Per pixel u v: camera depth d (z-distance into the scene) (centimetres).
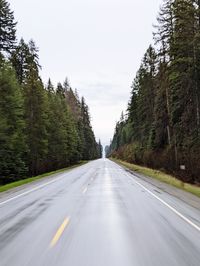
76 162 9819
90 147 14788
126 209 1445
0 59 4150
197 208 1467
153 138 5441
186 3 3244
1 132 3806
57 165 6750
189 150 3219
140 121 6962
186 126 3438
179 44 3247
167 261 734
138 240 919
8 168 4269
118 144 16500
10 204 1650
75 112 10825
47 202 1700
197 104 3212
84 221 1188
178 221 1175
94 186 2536
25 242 905
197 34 3072
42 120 5331
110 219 1220
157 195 1953
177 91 3525
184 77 3253
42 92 5406
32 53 5681
